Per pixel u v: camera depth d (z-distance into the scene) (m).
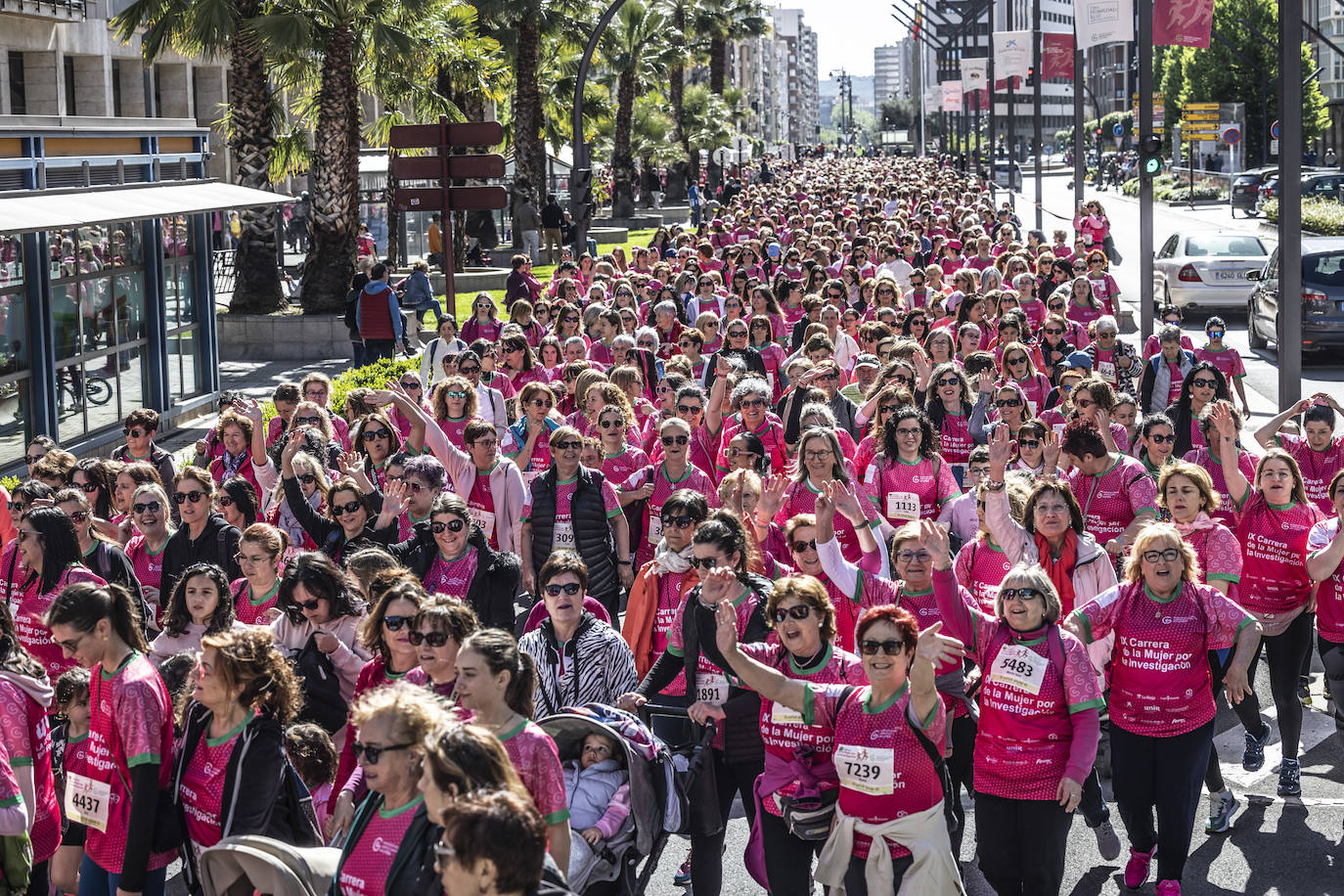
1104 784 7.94
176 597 7.17
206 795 5.64
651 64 62.16
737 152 94.06
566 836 5.11
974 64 68.31
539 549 9.34
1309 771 8.22
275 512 9.52
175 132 21.89
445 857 3.55
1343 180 54.75
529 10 41.72
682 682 6.73
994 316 16.86
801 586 5.89
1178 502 7.86
